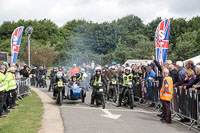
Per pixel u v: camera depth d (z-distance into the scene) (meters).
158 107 10.19
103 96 10.59
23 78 13.61
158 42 11.08
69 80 12.03
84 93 12.18
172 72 8.92
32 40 57.28
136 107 10.93
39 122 7.48
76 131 6.49
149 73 11.18
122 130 6.65
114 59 58.78
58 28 89.81
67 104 11.65
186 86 7.74
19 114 8.69
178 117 8.84
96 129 6.72
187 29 69.94
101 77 10.90
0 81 8.04
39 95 15.25
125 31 84.12
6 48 70.94
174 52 47.00
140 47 53.97
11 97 9.64
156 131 6.64
